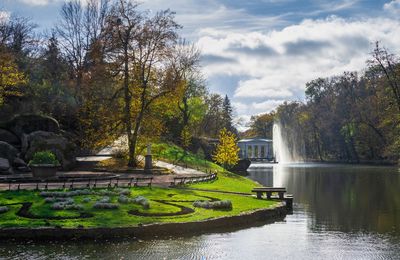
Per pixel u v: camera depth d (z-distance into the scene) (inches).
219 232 1019.3
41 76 2625.5
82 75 2536.9
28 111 2198.6
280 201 1386.6
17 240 891.4
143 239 932.0
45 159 1544.0
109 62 2174.0
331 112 5226.4
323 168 3843.5
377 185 2197.3
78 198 1174.3
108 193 1248.8
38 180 1485.0
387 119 3587.6
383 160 4488.2
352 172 3206.2
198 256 823.7
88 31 2967.5
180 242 917.2
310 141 5979.3
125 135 2534.5
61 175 1651.1
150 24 2137.1
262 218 1197.7
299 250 885.2
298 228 1093.1
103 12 2997.0
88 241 903.1
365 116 4402.1
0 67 2042.3
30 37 3088.1
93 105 2257.6
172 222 992.2
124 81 2116.1
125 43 2092.8
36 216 987.3
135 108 2167.8
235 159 2605.8
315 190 1987.0
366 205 1502.2
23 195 1185.4
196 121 3804.1
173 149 2886.3
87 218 990.4
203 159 2888.8
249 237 982.4
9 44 2908.5
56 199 1138.0
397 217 1259.2
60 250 836.0
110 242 900.6
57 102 2341.3
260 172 3316.9
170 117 3307.1
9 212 1015.0
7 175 1649.9
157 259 796.6
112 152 2396.7
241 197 1398.9
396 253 869.2
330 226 1124.5
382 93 3855.8
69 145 1973.4
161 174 1996.8
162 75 2185.0
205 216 1078.4
